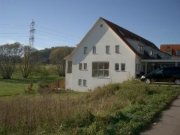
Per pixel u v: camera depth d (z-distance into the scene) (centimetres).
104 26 4253
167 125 1141
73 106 1370
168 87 2484
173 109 1516
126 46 4056
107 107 1379
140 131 1040
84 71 4406
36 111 1262
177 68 3281
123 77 4059
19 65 7481
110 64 4184
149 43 5784
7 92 4125
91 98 2062
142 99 1664
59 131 982
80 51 4453
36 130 1038
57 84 4588
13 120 1159
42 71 8194
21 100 1689
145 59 4322
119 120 1134
